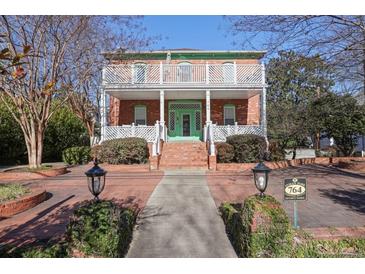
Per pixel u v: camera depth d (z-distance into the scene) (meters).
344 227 5.93
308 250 5.01
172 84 18.95
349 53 8.79
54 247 4.76
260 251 4.72
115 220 4.93
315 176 12.93
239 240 5.24
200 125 22.34
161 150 17.61
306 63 9.12
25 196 8.29
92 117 25.73
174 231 6.32
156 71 19.52
